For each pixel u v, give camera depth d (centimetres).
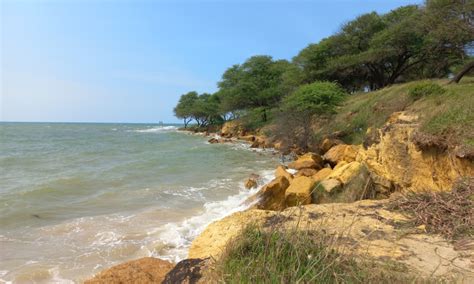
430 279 273
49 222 856
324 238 337
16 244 710
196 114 7312
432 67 3266
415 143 906
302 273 267
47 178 1460
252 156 2350
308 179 955
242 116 5444
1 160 2094
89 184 1342
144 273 424
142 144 3675
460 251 343
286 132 2305
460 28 1775
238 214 482
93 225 830
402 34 2506
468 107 870
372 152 1084
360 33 3209
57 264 618
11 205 1008
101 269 602
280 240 307
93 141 4147
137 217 897
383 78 3231
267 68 4956
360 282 261
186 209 977
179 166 1852
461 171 757
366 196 909
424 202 466
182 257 657
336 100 2252
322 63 3391
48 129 8750
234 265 289
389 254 334
